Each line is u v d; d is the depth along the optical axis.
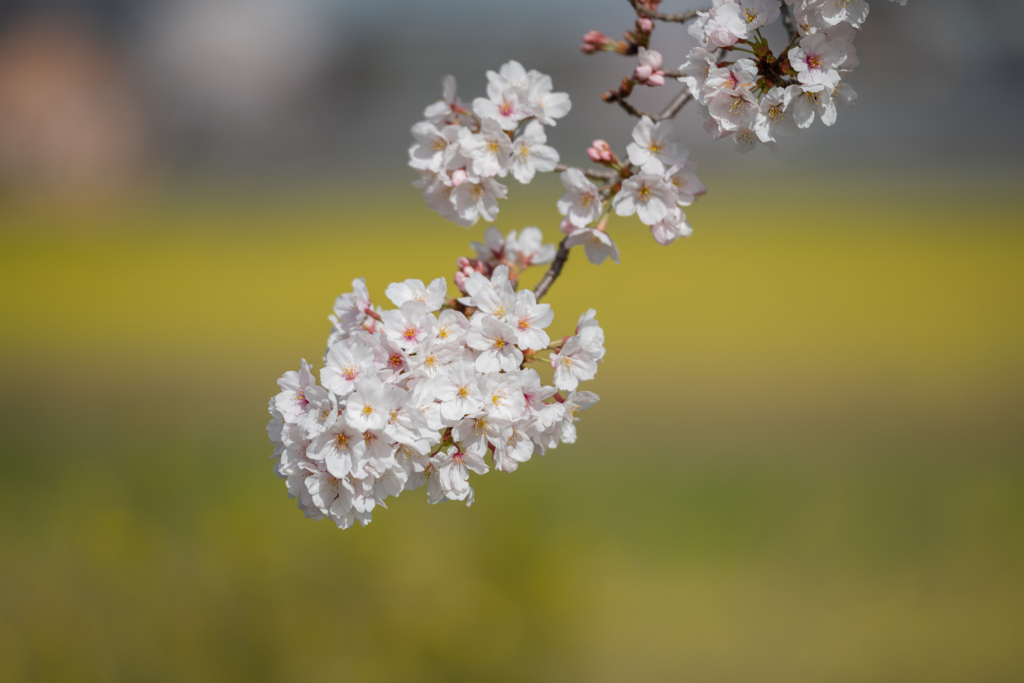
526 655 4.34
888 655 5.45
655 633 5.62
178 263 17.30
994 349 11.47
